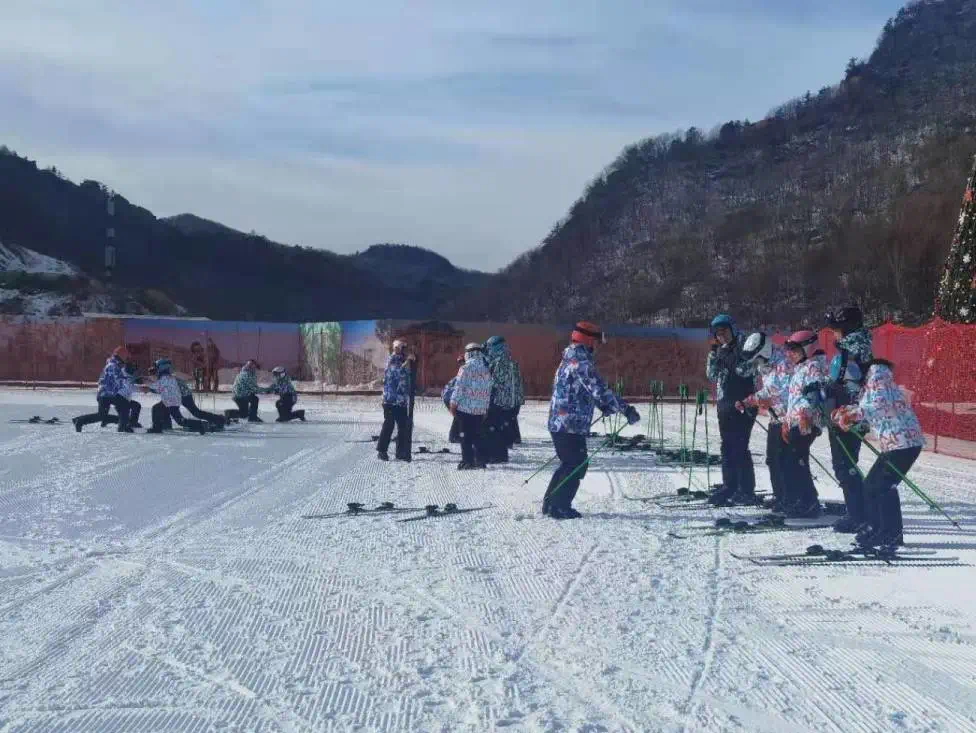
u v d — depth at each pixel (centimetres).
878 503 731
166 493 1039
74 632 536
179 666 480
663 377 3609
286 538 791
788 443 870
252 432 1806
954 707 423
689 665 477
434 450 1482
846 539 773
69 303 6906
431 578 652
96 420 1772
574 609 574
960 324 1734
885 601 589
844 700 432
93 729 404
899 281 7144
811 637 520
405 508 934
